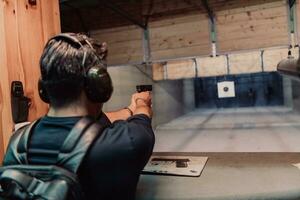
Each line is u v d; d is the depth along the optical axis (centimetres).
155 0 340
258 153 122
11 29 114
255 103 789
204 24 326
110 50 362
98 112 71
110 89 66
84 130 58
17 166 56
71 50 61
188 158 119
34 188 51
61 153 56
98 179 58
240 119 537
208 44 326
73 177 52
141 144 61
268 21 305
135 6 347
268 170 99
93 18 363
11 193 54
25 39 120
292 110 600
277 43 303
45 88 64
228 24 318
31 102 120
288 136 373
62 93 62
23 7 120
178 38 336
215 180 93
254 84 785
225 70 348
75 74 60
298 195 81
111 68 361
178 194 84
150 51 347
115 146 58
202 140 393
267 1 304
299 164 103
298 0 293
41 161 58
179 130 469
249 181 90
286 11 299
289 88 640
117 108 364
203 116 615
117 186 59
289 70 127
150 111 83
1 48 109
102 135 59
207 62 355
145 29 347
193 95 755
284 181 88
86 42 64
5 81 110
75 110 63
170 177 98
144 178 98
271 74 764
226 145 353
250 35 312
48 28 133
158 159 118
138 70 420
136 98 89
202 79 786
